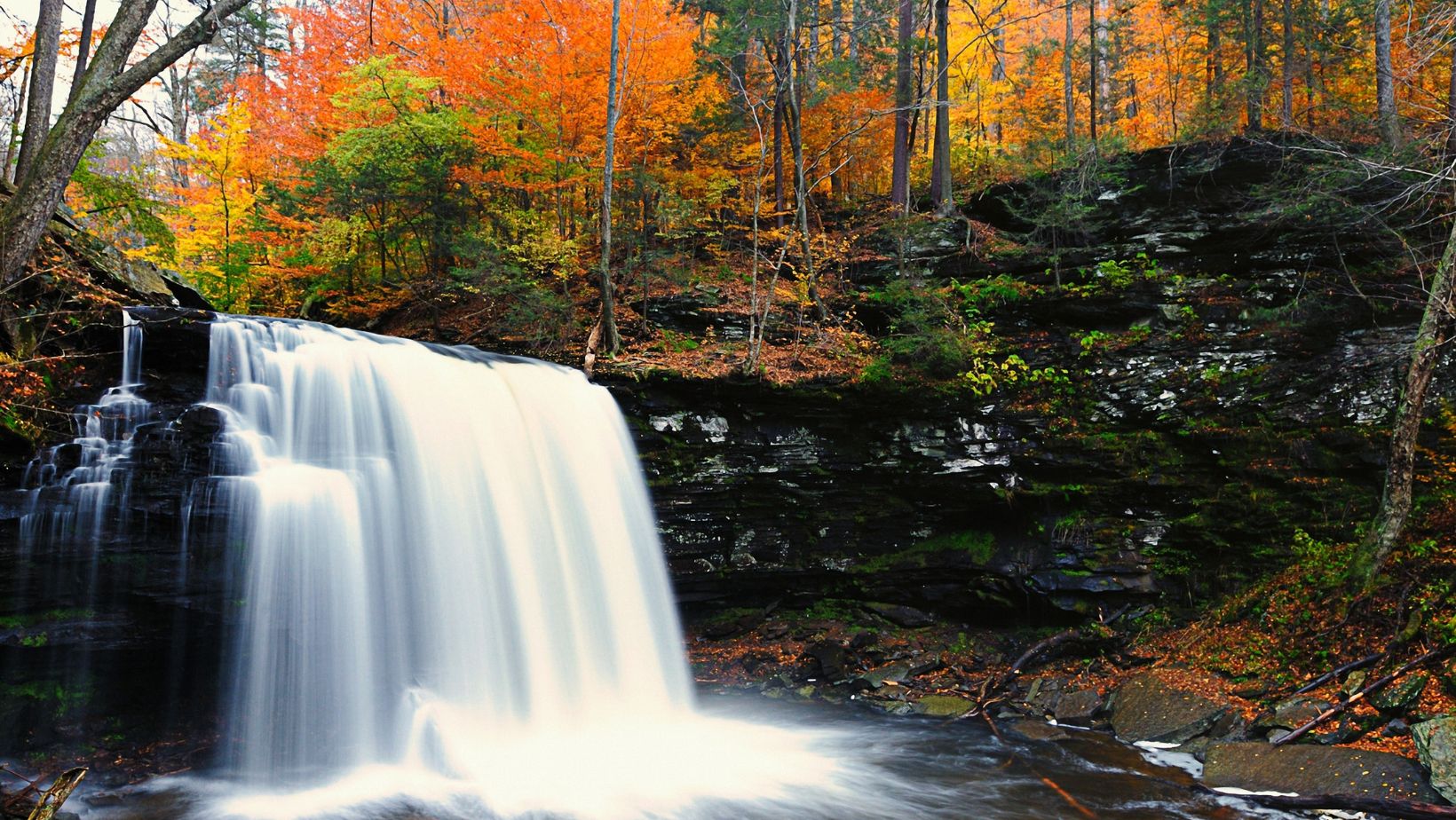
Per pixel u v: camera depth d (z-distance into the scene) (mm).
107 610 9055
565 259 17859
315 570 9812
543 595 11797
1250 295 15867
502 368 13180
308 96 21359
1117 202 17500
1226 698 11266
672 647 13711
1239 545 14156
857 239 20266
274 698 9398
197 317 10305
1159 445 14945
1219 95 19953
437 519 11016
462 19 22359
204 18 10195
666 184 19891
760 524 15375
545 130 18906
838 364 15930
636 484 14305
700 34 22781
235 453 9695
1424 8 17641
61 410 9258
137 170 18062
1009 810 8992
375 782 9484
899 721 12227
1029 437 15367
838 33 26062
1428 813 7980
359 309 20953
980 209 19781
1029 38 33000
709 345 16562
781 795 9469
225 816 8289
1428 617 10594
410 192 19719
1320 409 14250
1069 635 14008
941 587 15523
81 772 6988
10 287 9234
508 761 10320
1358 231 15453
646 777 10023
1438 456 13078
